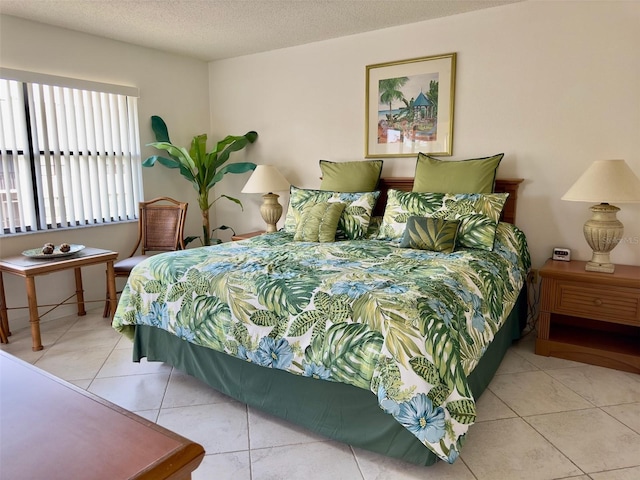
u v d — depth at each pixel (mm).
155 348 2520
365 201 3215
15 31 3197
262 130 4391
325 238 2992
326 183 3678
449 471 1716
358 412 1768
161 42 3908
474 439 1913
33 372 988
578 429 1981
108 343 3055
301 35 3721
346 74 3807
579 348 2670
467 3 3039
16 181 3277
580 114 2916
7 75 3129
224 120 4641
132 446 709
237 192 4703
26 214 3357
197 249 2738
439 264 2225
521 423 2031
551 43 2949
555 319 3098
